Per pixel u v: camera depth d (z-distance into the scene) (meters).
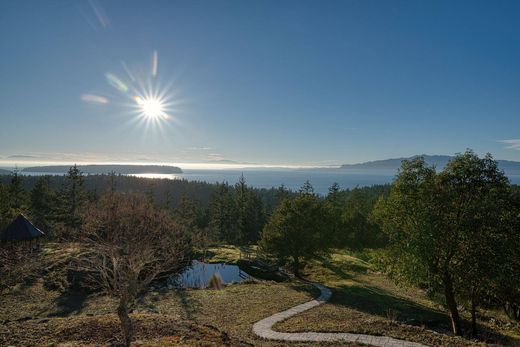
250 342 18.73
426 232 22.83
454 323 24.45
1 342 15.02
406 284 26.52
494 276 21.80
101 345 14.41
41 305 28.69
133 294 14.06
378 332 20.67
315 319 24.64
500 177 23.62
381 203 27.97
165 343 14.74
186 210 88.44
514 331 26.98
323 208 48.75
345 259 57.44
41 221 70.19
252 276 46.38
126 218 18.30
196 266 49.75
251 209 88.31
